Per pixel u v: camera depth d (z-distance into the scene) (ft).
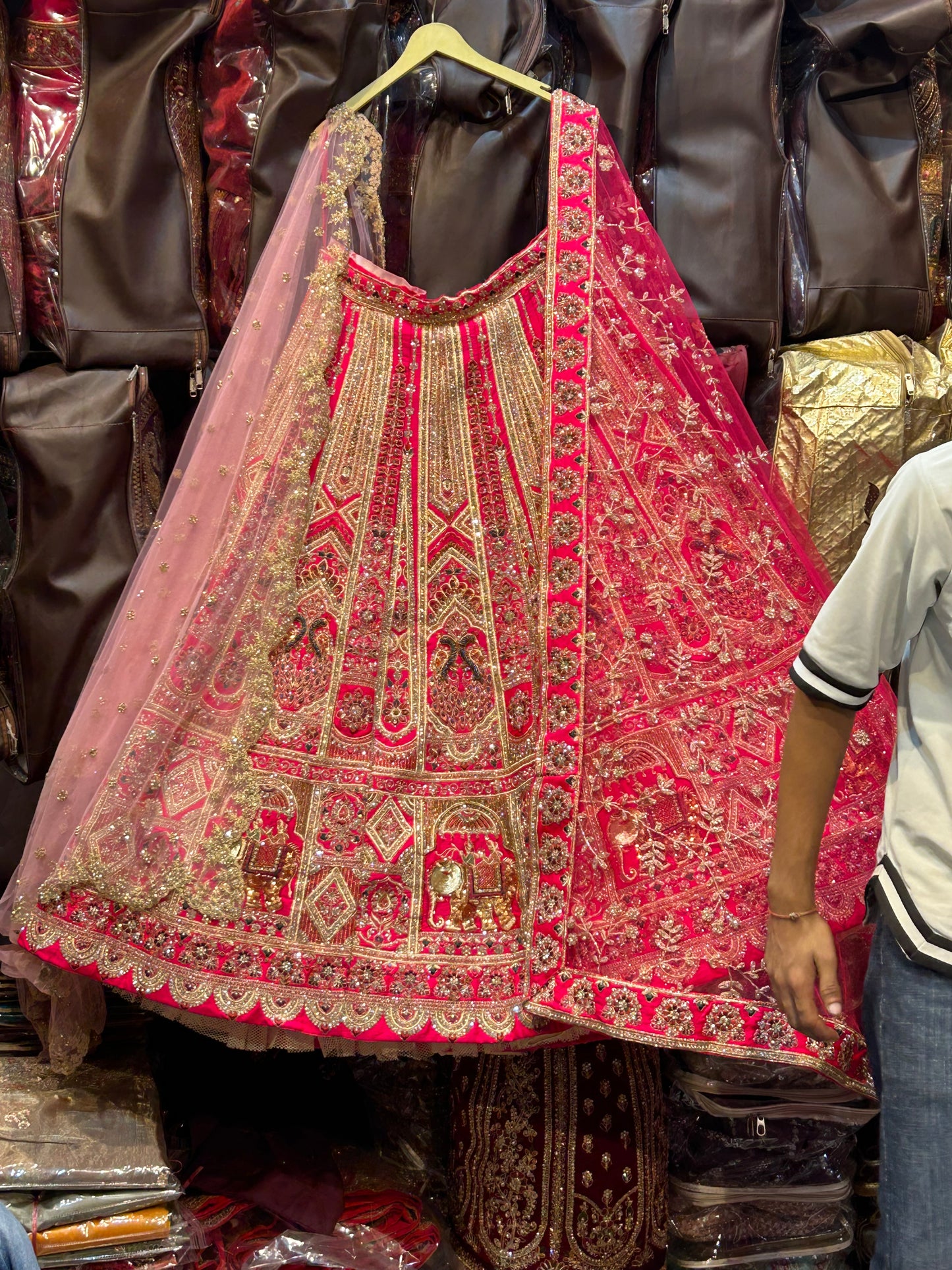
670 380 5.16
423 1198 5.86
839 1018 4.72
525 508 5.26
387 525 5.29
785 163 5.79
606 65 5.61
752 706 5.05
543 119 5.65
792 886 4.13
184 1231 4.99
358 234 5.53
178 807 4.88
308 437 5.16
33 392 5.54
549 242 5.10
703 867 4.87
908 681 4.01
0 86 5.40
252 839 4.90
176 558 5.03
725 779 4.96
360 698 5.13
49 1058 5.32
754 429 5.33
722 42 5.67
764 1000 4.75
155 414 5.85
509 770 5.18
